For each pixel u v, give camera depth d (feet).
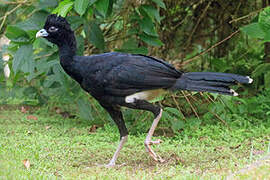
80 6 24.36
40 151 24.58
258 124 30.63
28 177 19.03
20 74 34.01
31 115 35.45
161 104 32.91
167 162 23.16
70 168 21.85
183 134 28.94
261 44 38.86
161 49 37.47
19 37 28.94
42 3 28.50
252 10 37.37
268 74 31.30
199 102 32.48
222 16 38.14
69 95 31.73
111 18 32.53
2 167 19.83
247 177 18.04
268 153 21.66
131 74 22.07
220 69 35.09
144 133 29.45
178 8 37.27
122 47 30.04
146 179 19.43
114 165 22.56
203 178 18.89
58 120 33.91
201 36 40.86
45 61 30.12
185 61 38.45
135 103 22.56
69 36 23.12
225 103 30.30
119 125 23.36
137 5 29.09
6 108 38.34
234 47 39.04
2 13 34.45
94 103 35.68
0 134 28.99
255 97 32.48
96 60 22.61
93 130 30.76
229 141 27.17
